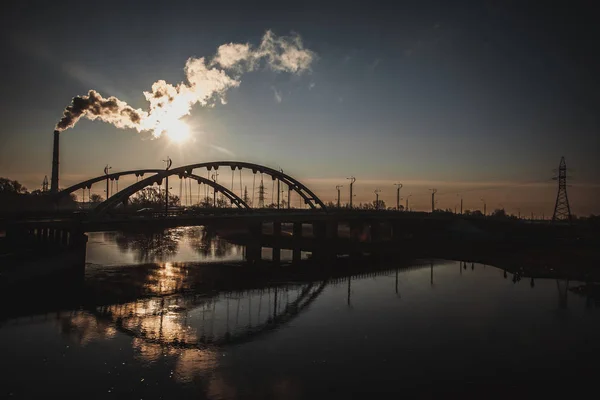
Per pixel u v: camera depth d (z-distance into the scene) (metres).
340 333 27.30
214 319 30.39
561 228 86.81
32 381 19.20
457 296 39.28
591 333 27.33
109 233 98.94
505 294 40.19
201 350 23.86
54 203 68.38
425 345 24.89
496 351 23.86
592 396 18.45
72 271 43.75
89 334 26.19
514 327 28.59
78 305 32.94
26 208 66.06
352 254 73.06
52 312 30.88
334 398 18.09
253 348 24.30
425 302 36.62
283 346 24.66
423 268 58.12
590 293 40.56
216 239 92.75
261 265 56.84
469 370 21.17
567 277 50.00
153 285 41.03
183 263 55.34
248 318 30.78
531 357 22.94
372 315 31.92
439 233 97.25
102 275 44.84
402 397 18.23
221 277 46.94
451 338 26.25
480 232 94.88
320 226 84.56
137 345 24.44
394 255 71.88
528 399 18.14
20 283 37.28
